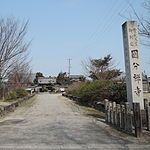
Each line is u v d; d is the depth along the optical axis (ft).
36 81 431.84
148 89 134.00
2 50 80.07
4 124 66.23
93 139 44.27
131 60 59.16
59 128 57.47
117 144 40.06
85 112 98.53
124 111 52.13
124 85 85.05
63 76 438.40
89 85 132.46
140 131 45.11
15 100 146.30
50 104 149.18
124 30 61.31
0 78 83.10
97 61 227.61
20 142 42.27
